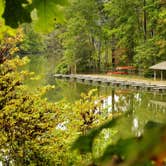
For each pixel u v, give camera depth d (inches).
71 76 2098.9
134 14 2058.3
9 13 67.8
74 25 2217.0
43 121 344.8
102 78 1964.8
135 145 20.2
